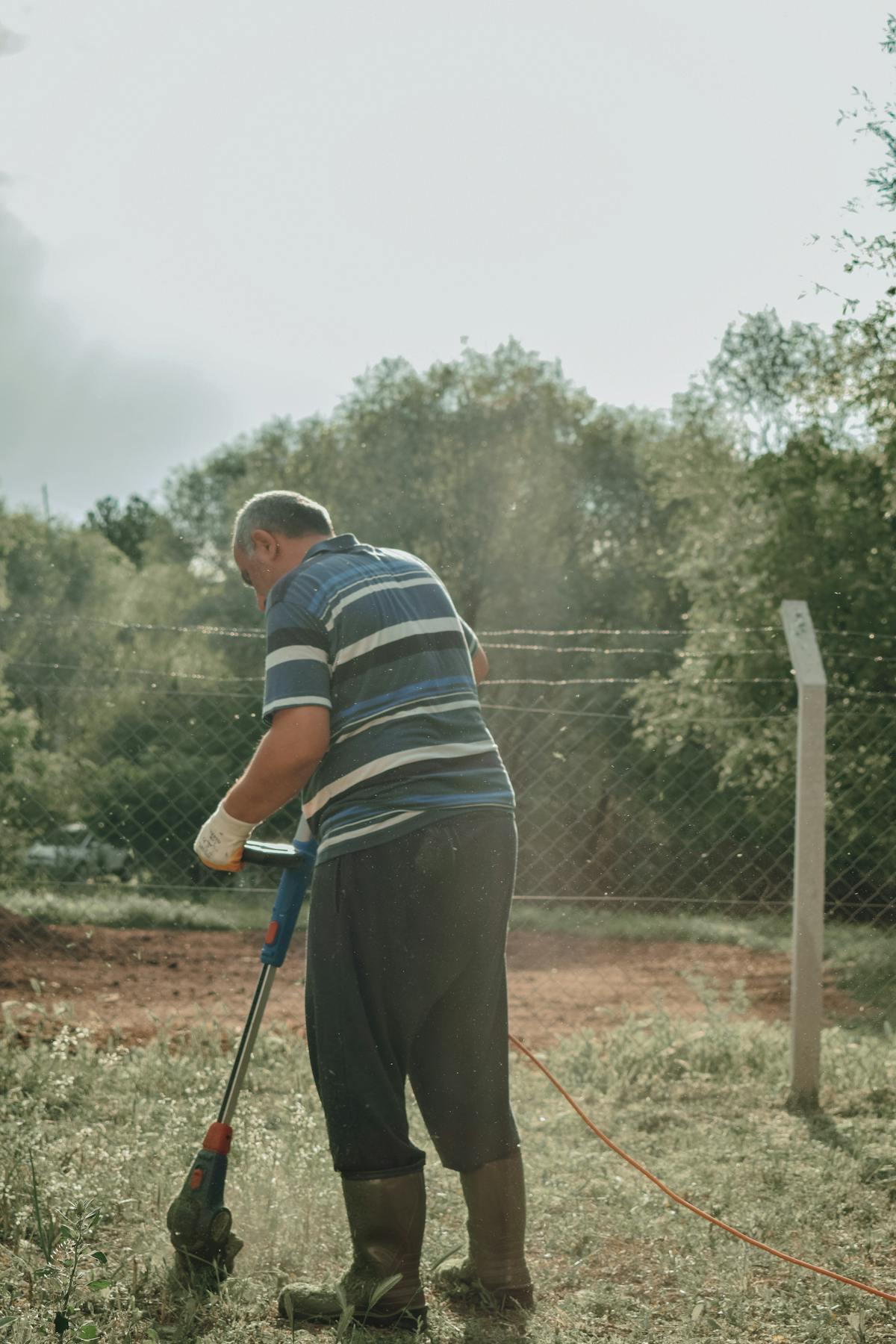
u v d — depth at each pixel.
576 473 26.77
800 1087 4.15
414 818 2.34
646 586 25.55
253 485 27.17
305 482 26.00
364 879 2.34
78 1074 4.05
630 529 27.34
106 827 8.51
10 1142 3.19
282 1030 5.00
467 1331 2.31
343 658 2.40
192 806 8.59
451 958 2.37
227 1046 4.68
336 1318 2.33
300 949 7.83
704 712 11.46
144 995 5.91
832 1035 5.16
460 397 26.69
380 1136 2.33
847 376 10.93
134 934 7.73
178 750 8.60
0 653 8.38
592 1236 2.85
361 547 2.61
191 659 10.97
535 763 7.46
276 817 8.91
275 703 2.33
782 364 19.69
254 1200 2.81
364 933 2.34
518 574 25.38
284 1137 3.43
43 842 8.52
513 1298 2.46
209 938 7.89
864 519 13.20
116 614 29.77
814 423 13.02
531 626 25.31
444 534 25.64
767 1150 3.54
